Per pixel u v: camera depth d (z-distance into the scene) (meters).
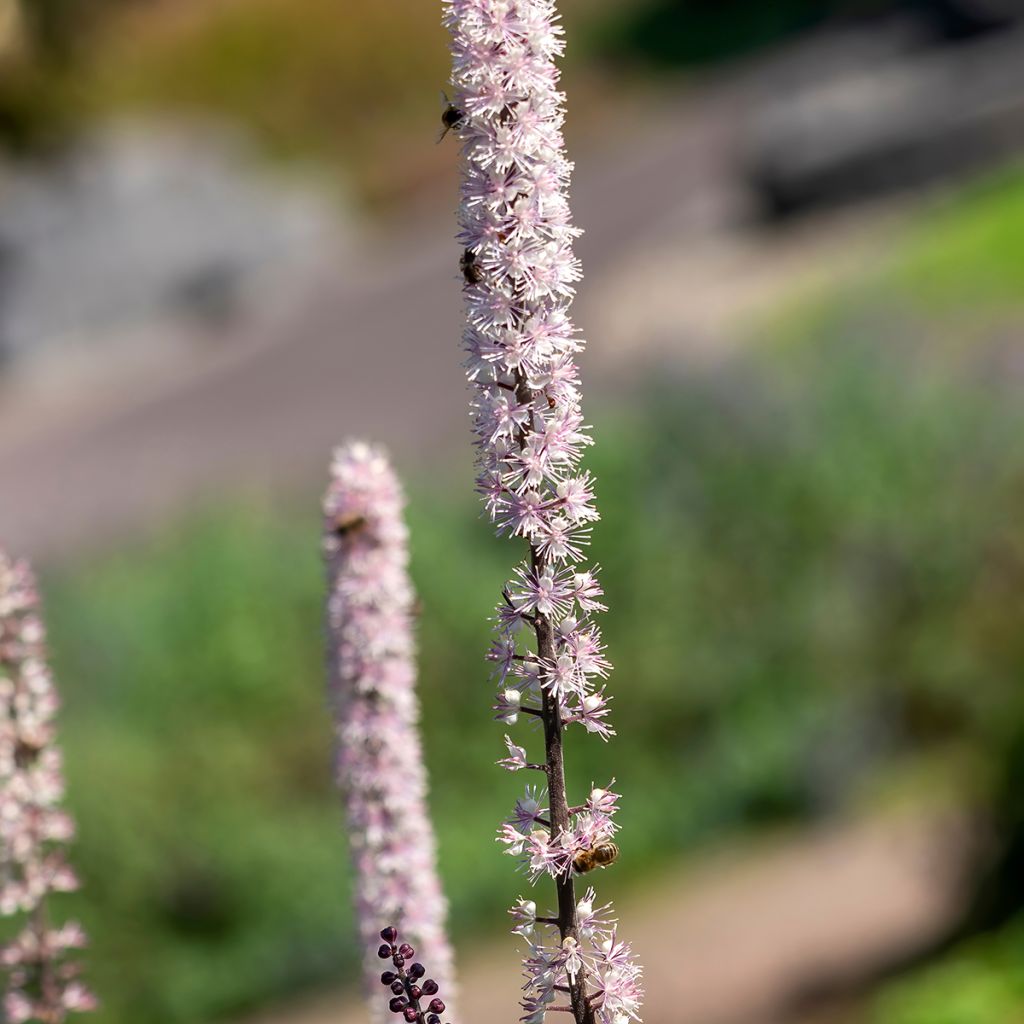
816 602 19.72
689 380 22.55
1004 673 17.89
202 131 49.09
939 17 46.28
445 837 18.17
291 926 17.11
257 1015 16.48
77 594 22.03
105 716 19.52
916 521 20.05
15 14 42.91
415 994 3.53
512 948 16.30
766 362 23.09
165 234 39.62
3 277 37.59
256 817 17.98
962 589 19.44
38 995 4.95
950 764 17.36
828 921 14.66
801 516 20.64
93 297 38.44
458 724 19.58
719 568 20.41
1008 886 12.74
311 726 19.67
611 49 58.41
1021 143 32.53
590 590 3.19
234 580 21.33
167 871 16.94
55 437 33.12
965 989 9.77
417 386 30.47
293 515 24.08
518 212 3.09
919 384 21.59
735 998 13.80
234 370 34.81
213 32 55.34
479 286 3.15
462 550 21.66
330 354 34.16
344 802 5.28
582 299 31.89
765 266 30.66
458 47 3.10
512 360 3.12
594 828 3.21
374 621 5.06
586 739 19.33
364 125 53.03
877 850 15.89
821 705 18.86
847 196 32.56
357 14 55.75
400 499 5.12
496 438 3.14
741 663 19.67
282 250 41.44
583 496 3.17
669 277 31.59
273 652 20.30
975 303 24.91
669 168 42.78
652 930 15.73
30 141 41.34
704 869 16.95
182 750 18.73
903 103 33.44
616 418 22.83
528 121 3.09
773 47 55.31
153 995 16.44
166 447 30.39
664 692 19.53
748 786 18.00
